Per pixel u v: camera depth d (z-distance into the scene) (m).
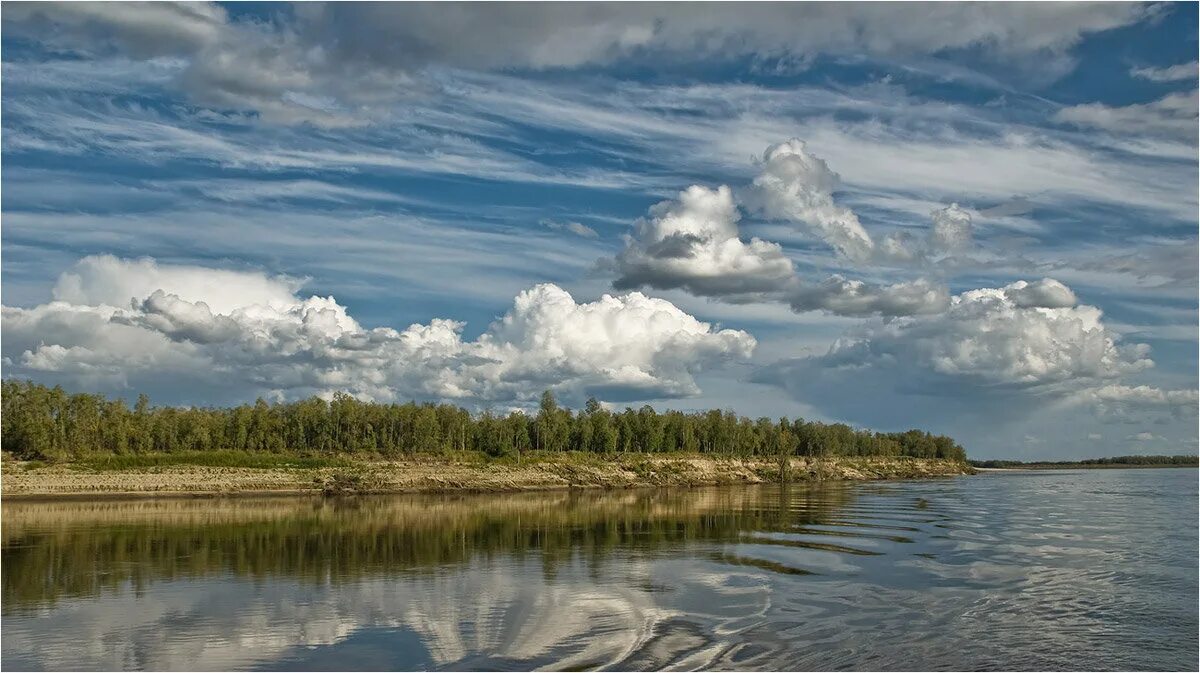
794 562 67.50
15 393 170.62
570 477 198.75
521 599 52.38
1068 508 122.50
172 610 49.38
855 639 43.47
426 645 41.97
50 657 40.31
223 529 91.56
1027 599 53.12
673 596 53.59
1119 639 44.09
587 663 38.88
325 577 60.22
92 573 61.94
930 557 70.38
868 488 191.50
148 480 156.00
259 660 39.75
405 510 120.94
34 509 117.94
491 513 115.38
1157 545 77.81
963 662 39.94
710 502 139.12
